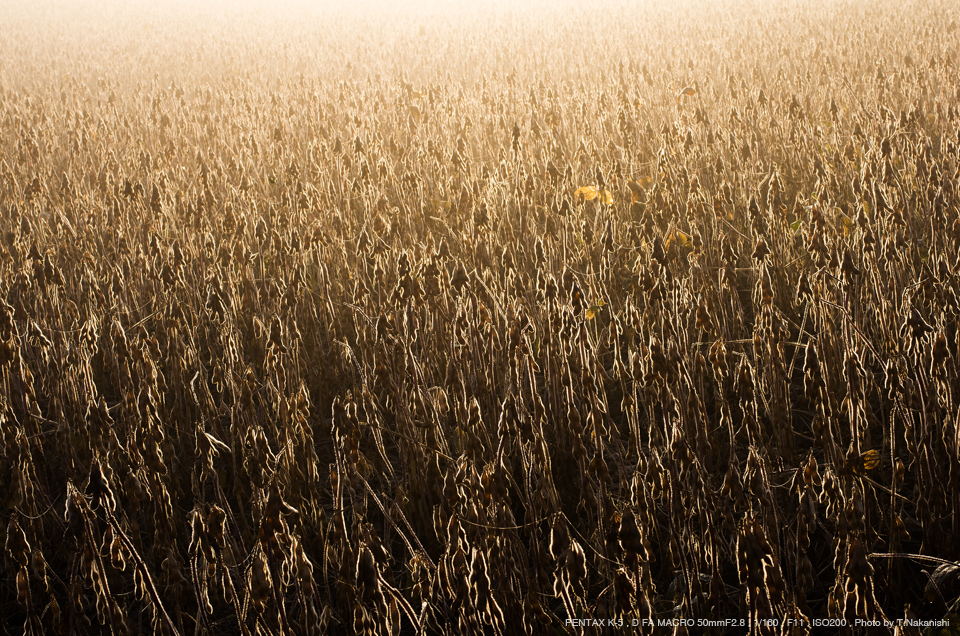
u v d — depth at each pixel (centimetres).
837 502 216
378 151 636
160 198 524
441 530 248
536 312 352
